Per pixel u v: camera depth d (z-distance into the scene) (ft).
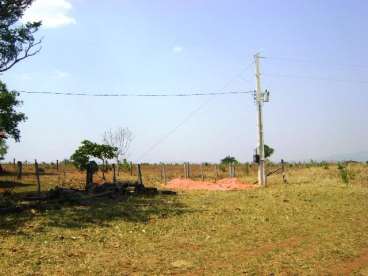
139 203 66.95
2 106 93.09
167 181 112.78
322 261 37.52
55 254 38.22
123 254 38.75
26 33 66.18
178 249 40.91
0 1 63.52
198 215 58.34
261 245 43.04
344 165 135.54
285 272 34.22
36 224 49.42
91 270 33.96
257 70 103.55
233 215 59.00
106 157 109.91
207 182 108.47
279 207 65.92
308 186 94.17
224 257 38.40
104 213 57.16
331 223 54.44
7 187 88.48
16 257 36.86
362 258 38.75
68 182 100.99
